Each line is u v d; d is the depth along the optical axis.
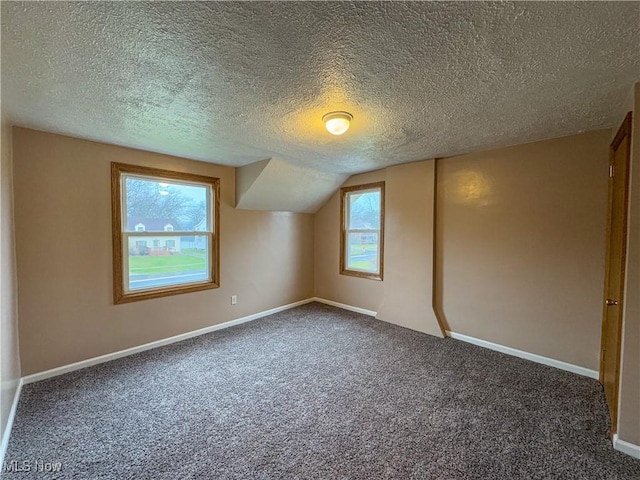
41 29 1.19
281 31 1.22
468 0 1.06
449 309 3.44
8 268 2.03
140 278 3.06
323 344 3.22
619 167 2.05
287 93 1.78
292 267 4.67
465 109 2.02
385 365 2.73
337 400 2.17
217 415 1.99
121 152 2.85
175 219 3.34
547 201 2.73
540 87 1.72
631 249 1.67
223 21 1.16
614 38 1.27
